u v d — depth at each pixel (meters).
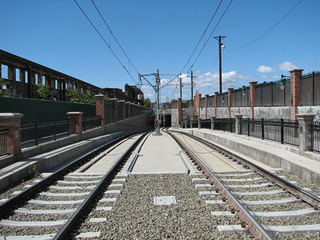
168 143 19.42
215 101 32.16
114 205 5.76
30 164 8.28
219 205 5.66
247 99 22.81
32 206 5.79
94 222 4.84
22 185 7.27
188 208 5.51
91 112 23.53
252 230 4.31
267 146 11.80
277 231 4.36
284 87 17.02
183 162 10.88
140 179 8.04
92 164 10.83
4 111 11.64
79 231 4.50
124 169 9.41
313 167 7.57
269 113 18.58
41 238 4.27
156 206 5.70
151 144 18.66
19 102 12.79
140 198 6.25
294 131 11.93
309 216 5.04
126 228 4.61
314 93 14.06
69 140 13.73
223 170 9.30
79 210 4.95
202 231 4.46
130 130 36.56
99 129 20.02
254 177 8.05
